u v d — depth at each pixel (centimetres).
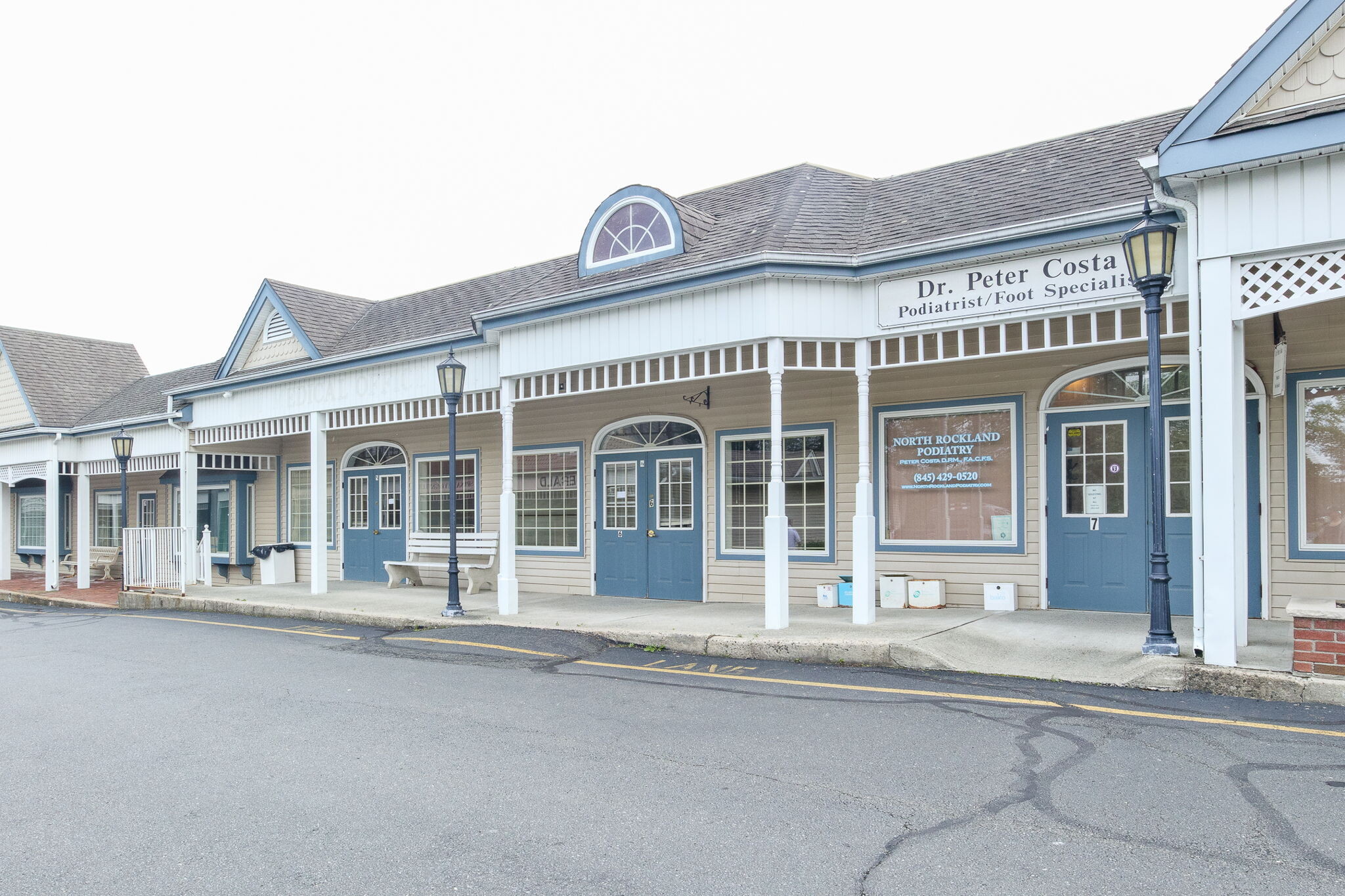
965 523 1057
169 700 743
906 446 1096
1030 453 1014
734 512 1238
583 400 1398
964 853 389
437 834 430
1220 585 675
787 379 1181
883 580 1065
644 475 1330
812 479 1165
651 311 1052
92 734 639
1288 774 473
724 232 1096
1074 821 421
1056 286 841
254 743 599
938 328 903
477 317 1223
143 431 1886
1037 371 1013
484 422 1538
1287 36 650
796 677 766
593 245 1183
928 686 707
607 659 880
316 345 1622
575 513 1408
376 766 539
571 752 556
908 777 490
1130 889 351
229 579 1881
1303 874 359
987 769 499
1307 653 639
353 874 386
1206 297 694
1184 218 763
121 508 2294
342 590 1554
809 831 420
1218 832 402
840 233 1009
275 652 987
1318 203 654
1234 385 719
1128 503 965
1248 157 662
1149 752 515
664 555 1305
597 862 392
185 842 427
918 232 949
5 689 818
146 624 1301
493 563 1483
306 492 1836
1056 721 589
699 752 548
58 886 382
